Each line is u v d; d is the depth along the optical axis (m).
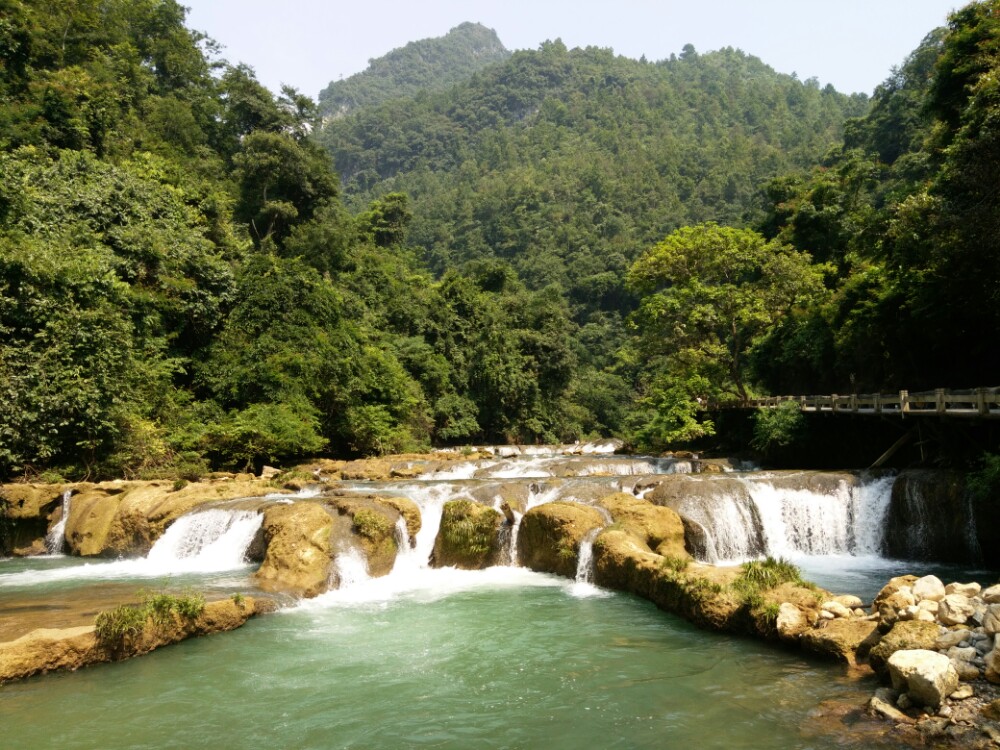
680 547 16.81
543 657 10.64
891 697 8.09
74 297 23.28
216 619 12.09
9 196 24.16
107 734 8.12
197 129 51.28
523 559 17.59
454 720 8.41
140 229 28.36
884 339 25.69
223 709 8.83
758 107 198.25
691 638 11.34
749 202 131.50
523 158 185.88
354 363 34.88
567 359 61.53
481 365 52.88
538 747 7.65
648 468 28.42
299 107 59.09
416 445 38.78
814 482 19.89
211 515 18.30
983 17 23.00
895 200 28.56
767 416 28.12
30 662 9.91
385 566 16.50
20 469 21.05
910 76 70.62
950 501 17.62
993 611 8.34
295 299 33.41
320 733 8.11
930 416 20.44
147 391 26.00
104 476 22.67
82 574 16.56
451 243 142.25
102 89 39.69
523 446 46.16
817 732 7.61
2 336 21.39
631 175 150.25
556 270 115.69
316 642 11.55
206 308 30.66
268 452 27.61
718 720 8.13
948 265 20.69
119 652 10.68
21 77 36.22
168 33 56.53
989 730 6.96
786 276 34.38
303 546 15.43
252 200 50.97
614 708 8.64
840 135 149.75
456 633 11.98
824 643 9.79
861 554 19.25
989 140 18.20
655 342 37.72
